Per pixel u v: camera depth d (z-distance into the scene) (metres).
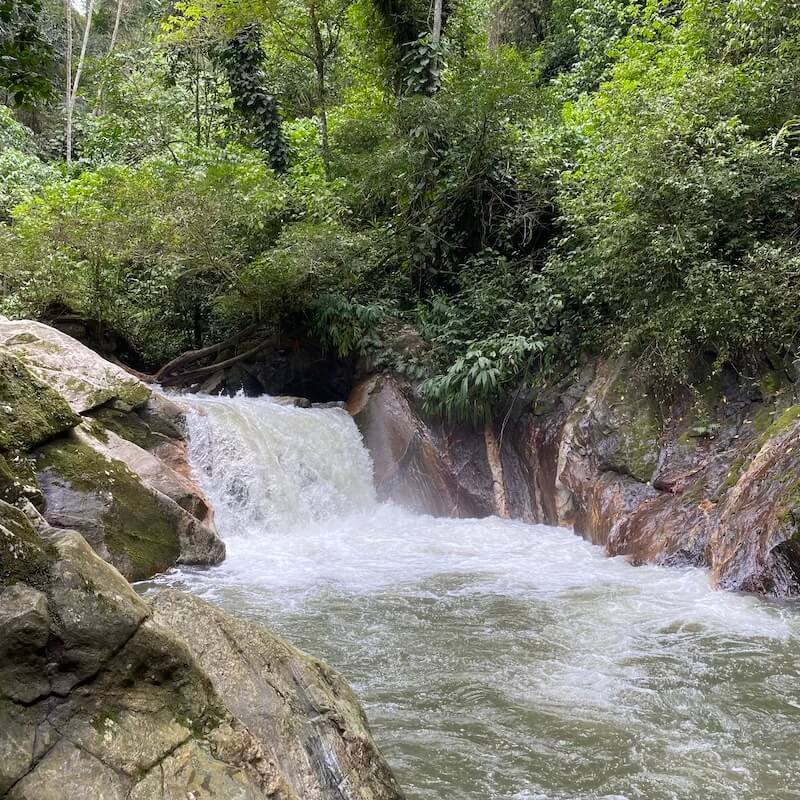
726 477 8.27
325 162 16.25
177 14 22.44
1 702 2.21
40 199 13.45
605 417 9.82
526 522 10.95
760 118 10.27
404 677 5.32
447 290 14.18
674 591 7.21
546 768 4.10
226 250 13.12
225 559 8.45
